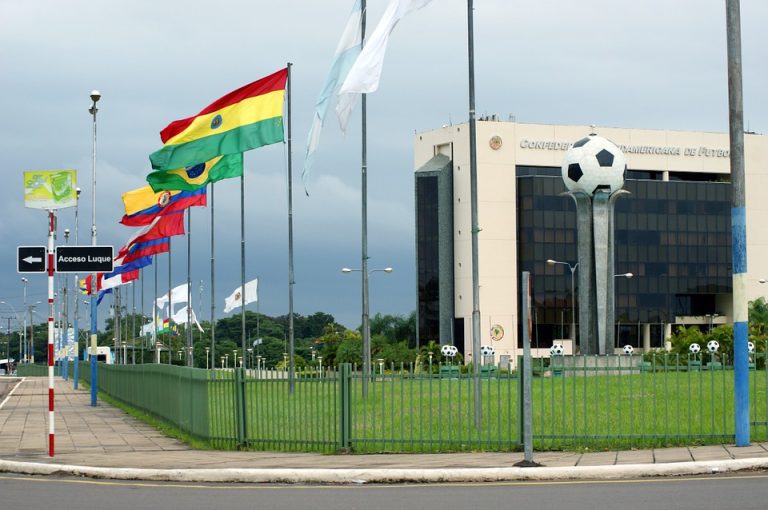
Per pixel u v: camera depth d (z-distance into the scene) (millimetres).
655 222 138750
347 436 22750
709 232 141125
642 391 22859
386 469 18922
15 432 33031
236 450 24547
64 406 51406
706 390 32750
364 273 35969
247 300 72250
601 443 22047
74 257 24250
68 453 24906
